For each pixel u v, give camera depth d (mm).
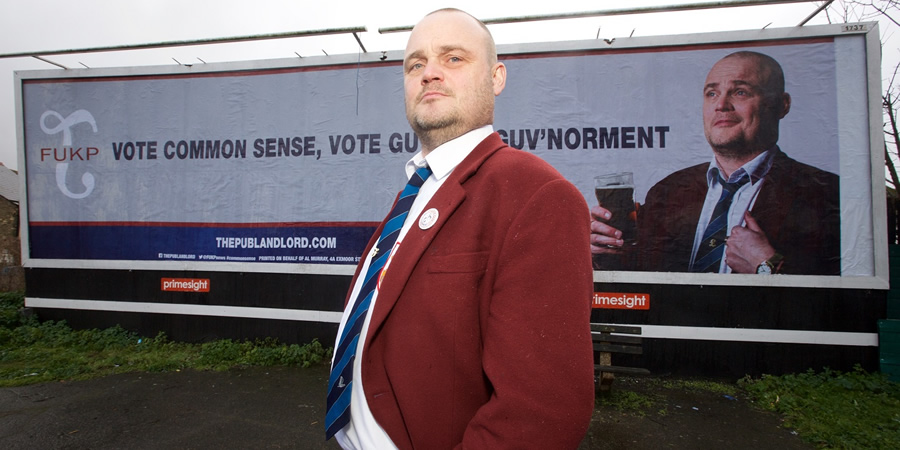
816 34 4449
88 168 5773
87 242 5770
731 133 4582
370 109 5238
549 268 896
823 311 4414
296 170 5371
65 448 3211
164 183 5625
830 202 4430
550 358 850
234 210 5477
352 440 1156
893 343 4230
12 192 14086
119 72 5676
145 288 5637
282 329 5348
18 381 4387
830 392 4047
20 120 5895
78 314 5777
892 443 3148
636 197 4730
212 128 5535
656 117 4715
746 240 4547
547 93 4879
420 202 1179
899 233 6113
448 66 1176
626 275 4699
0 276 8414
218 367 4801
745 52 4574
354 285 1419
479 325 986
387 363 1036
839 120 4430
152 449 3205
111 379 4500
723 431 3473
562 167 4852
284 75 5402
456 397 975
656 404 3957
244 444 3279
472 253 992
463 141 1172
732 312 4547
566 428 827
